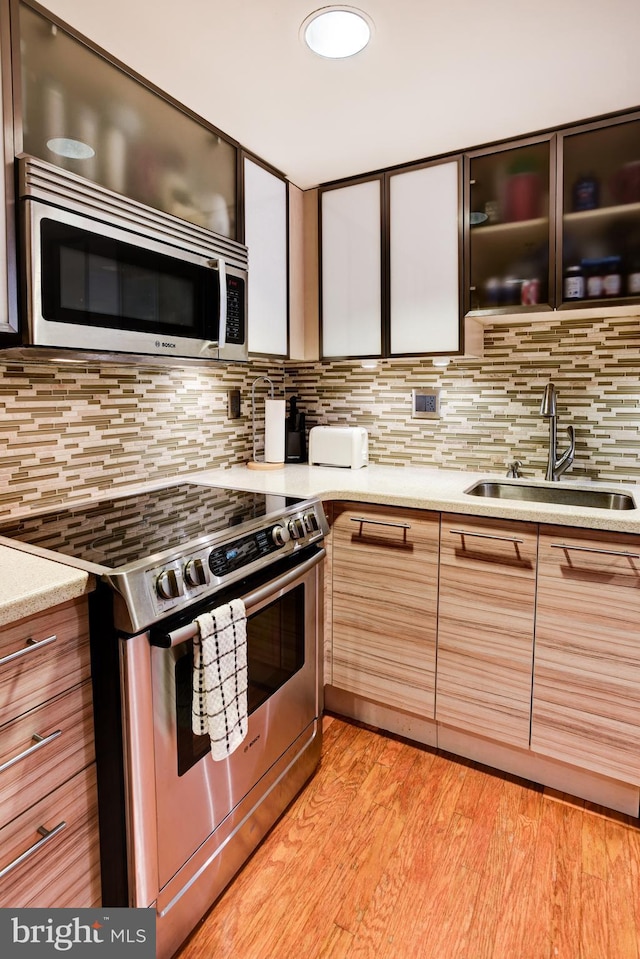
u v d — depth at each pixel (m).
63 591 0.99
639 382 1.96
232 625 1.24
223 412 2.33
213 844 1.32
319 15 1.26
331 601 2.04
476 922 1.29
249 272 1.99
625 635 1.52
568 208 1.80
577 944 1.23
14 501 1.53
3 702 0.92
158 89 1.56
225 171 1.85
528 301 1.89
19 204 1.15
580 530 1.56
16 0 1.16
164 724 1.15
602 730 1.58
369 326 2.19
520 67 1.48
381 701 1.98
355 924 1.29
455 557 1.77
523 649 1.68
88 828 1.10
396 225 2.10
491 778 1.79
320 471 2.33
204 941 1.25
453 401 2.33
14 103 1.16
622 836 1.54
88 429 1.73
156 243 1.45
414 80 1.54
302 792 1.72
